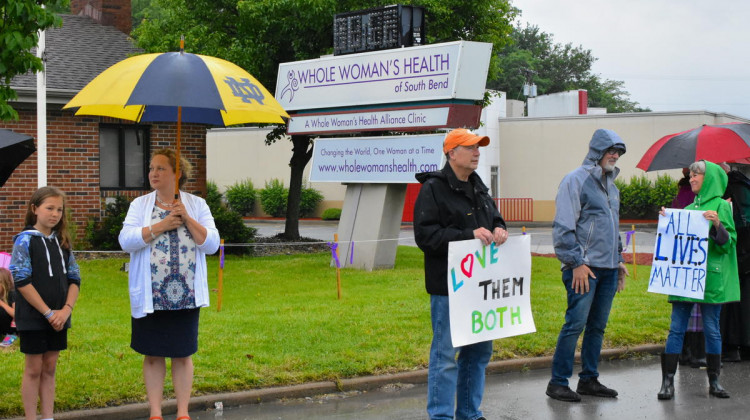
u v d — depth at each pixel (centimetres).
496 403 1041
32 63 1452
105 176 2631
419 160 2064
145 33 2972
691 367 1269
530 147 5884
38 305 821
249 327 1333
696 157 1262
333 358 1156
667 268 1084
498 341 1293
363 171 2184
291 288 1841
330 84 2248
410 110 2091
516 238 878
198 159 2758
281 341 1241
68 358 1116
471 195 850
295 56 2769
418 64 2059
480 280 842
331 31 2744
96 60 2794
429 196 840
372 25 2197
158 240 834
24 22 1409
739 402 1050
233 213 2706
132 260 838
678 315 1078
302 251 2744
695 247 1064
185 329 849
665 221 1095
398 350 1210
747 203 1269
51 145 2491
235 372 1074
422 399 1055
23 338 833
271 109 838
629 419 966
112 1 3192
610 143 1009
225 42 2788
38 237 832
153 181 853
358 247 2212
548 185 5844
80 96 805
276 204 6031
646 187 5456
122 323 1371
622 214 5569
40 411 925
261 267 2238
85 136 2544
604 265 1020
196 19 2867
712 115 5453
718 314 1091
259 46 2711
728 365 1282
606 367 1263
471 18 2916
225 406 1009
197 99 789
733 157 1252
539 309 1544
